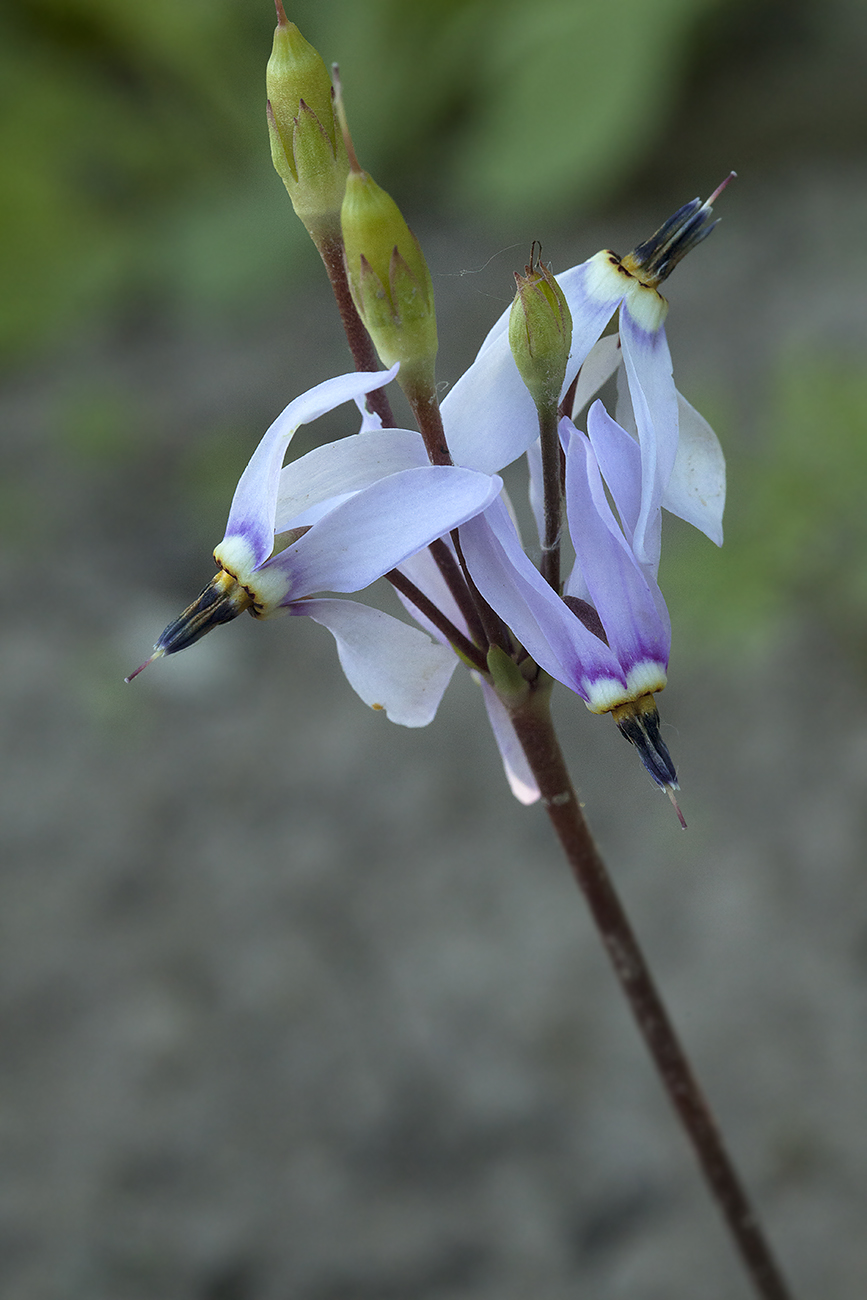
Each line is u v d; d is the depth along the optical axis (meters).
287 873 0.65
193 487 0.92
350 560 0.31
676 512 0.32
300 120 0.31
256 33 1.23
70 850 0.68
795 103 1.16
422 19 1.15
